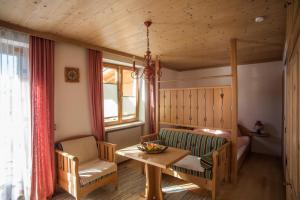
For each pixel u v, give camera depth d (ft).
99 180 8.34
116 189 9.20
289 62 5.77
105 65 12.49
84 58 10.48
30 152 7.91
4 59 7.36
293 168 4.49
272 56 13.29
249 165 12.36
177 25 7.75
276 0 5.72
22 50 7.88
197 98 10.80
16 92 7.67
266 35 8.96
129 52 12.21
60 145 8.95
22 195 7.77
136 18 7.04
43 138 8.28
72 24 7.56
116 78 13.38
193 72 18.58
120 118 13.58
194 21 7.32
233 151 9.68
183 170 9.00
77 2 5.83
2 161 7.30
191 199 8.34
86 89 10.60
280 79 14.11
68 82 9.73
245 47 11.02
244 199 8.31
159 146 8.39
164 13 6.63
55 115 9.18
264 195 8.64
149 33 8.70
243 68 15.66
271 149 14.51
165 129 12.15
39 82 8.23
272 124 14.46
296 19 3.48
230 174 9.82
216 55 13.12
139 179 10.39
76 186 7.56
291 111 5.27
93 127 10.68
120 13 6.61
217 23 7.52
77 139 9.71
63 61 9.52
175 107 11.82
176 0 5.74
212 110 10.26
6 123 7.38
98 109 10.88
